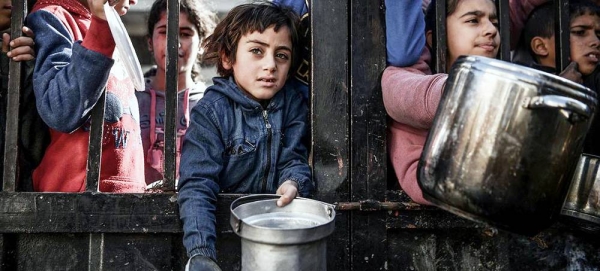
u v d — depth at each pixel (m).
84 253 1.84
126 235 1.84
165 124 1.87
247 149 1.90
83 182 1.98
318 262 1.54
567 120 1.38
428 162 1.50
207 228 1.71
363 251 1.91
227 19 2.04
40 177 2.03
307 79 2.15
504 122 1.38
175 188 1.86
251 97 2.00
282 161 1.94
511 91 1.37
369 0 1.96
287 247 1.49
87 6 2.24
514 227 1.44
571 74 1.92
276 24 1.94
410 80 1.80
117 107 2.13
